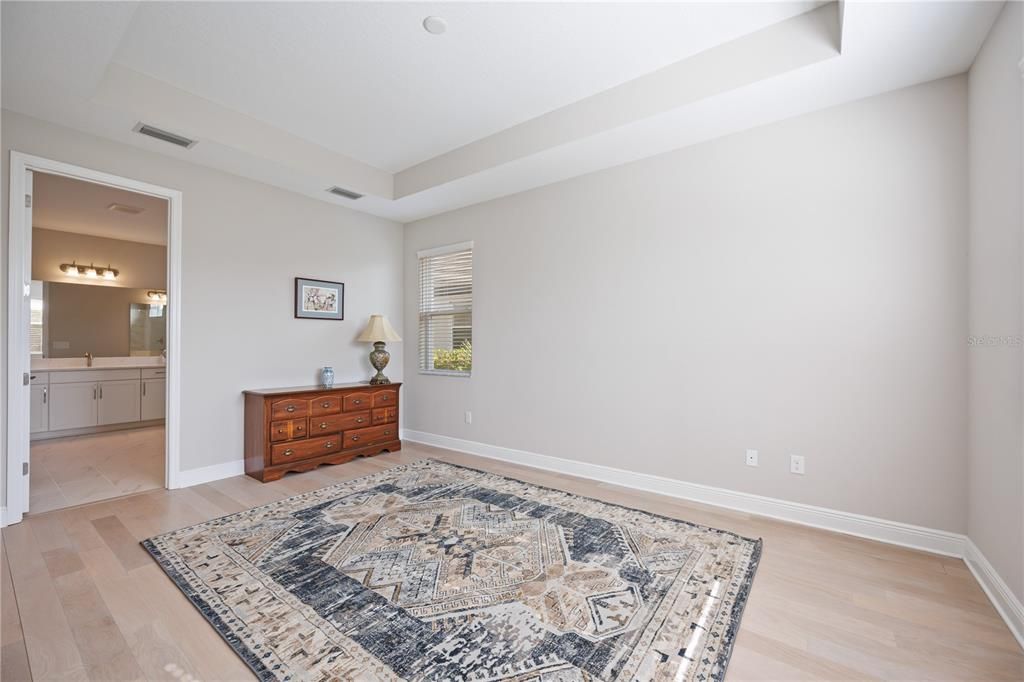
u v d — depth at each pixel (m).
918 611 1.87
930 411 2.40
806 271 2.75
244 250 3.82
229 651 1.61
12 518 2.70
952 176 2.35
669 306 3.28
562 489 3.40
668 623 1.77
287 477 3.68
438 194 4.20
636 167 3.43
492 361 4.36
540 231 4.00
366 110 3.21
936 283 2.39
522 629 1.73
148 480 3.57
